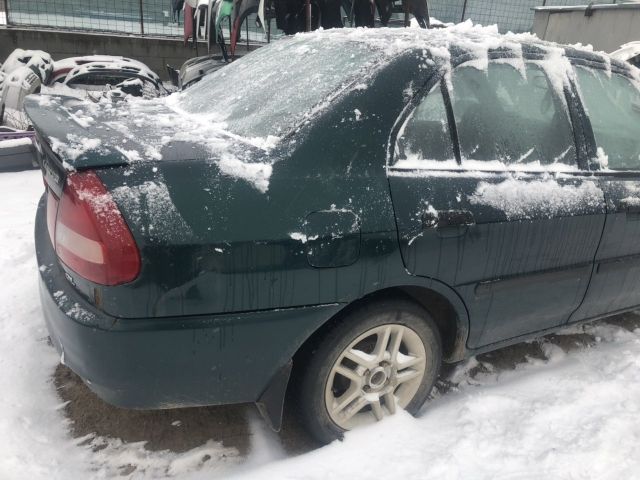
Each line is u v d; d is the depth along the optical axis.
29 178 5.17
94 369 1.61
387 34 2.27
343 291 1.76
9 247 3.56
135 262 1.50
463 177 1.99
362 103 1.85
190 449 2.05
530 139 2.25
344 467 1.92
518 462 2.00
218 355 1.66
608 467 2.00
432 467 1.94
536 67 2.32
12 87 6.16
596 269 2.42
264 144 1.77
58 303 1.66
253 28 10.12
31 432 2.04
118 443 2.05
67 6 8.95
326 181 1.73
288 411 2.26
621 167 2.56
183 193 1.58
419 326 2.04
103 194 1.52
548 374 2.59
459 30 2.47
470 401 2.33
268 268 1.63
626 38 8.44
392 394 2.12
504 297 2.16
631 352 2.80
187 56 9.52
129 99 2.85
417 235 1.84
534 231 2.12
